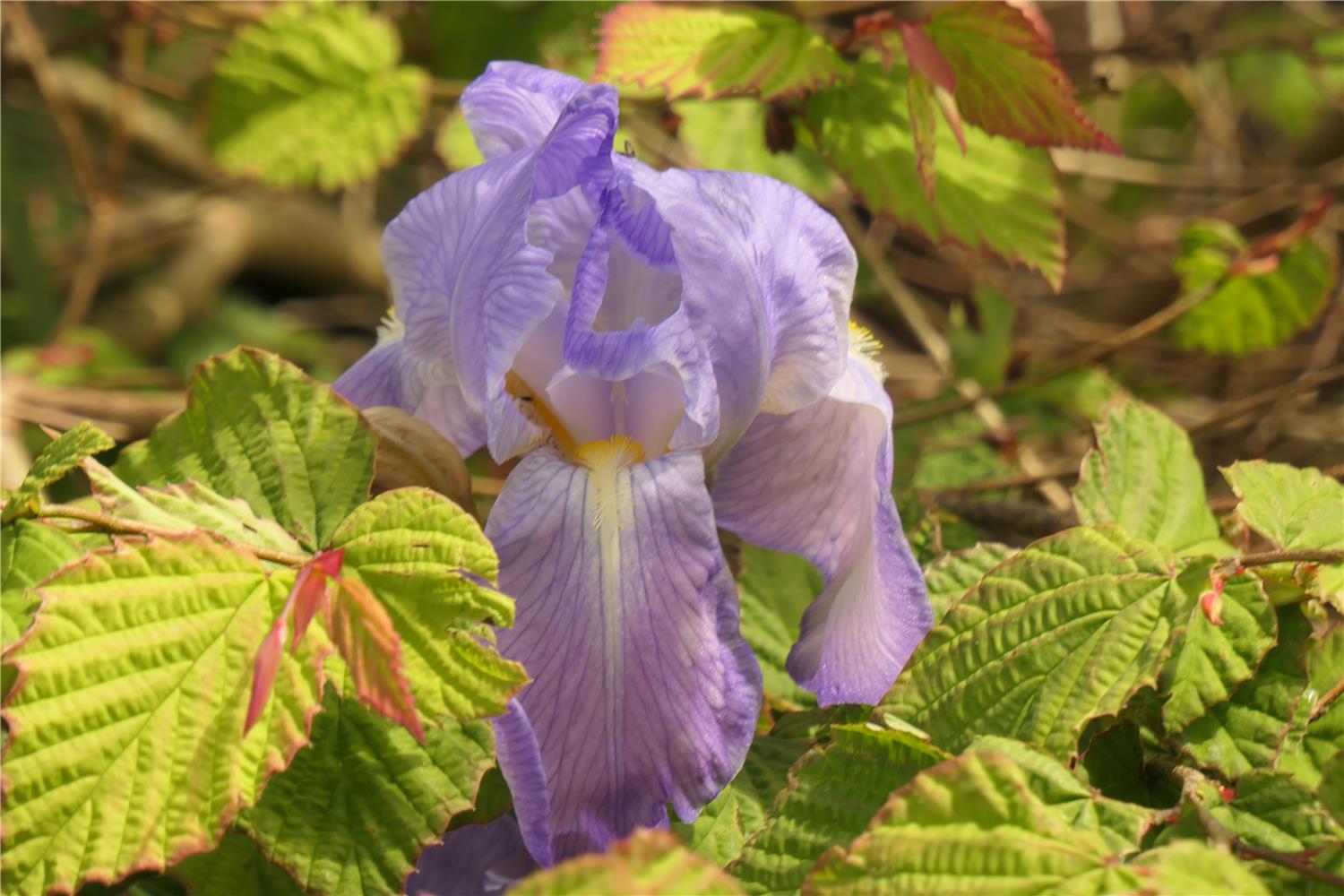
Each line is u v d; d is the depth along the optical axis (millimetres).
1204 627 536
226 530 519
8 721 483
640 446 544
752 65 690
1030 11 690
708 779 519
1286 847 504
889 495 554
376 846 516
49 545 513
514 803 510
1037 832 477
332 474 536
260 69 828
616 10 695
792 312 547
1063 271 719
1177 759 539
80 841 484
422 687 497
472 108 567
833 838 517
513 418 533
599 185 542
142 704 491
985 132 689
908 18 694
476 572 501
